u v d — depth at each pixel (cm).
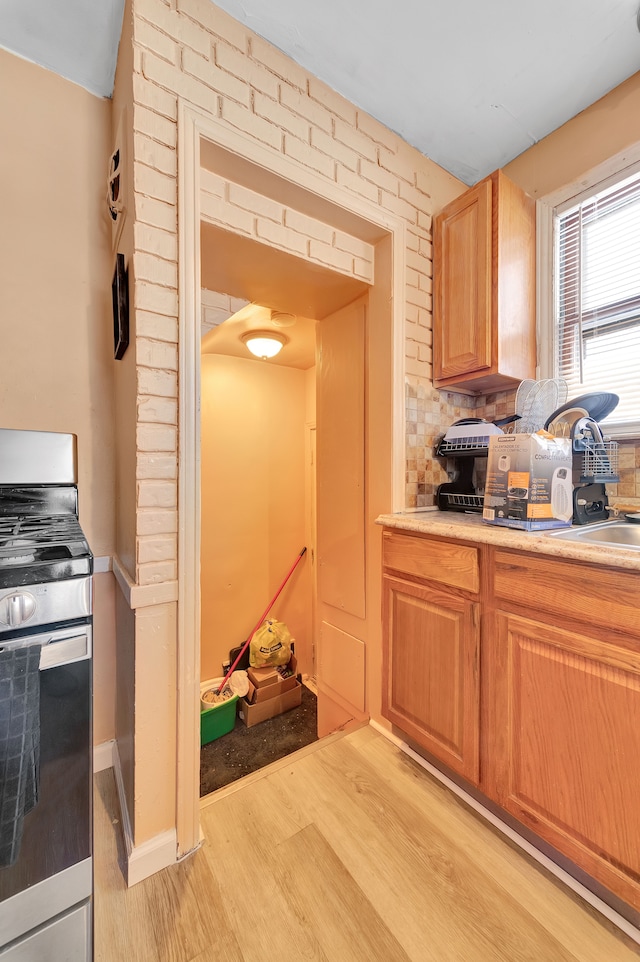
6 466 107
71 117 131
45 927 70
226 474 297
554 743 97
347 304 179
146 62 101
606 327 151
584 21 118
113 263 132
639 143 138
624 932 88
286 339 253
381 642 161
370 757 144
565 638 95
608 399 137
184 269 106
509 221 150
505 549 108
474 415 188
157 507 103
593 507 135
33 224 126
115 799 126
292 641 305
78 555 78
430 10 115
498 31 121
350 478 178
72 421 133
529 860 105
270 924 90
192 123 107
